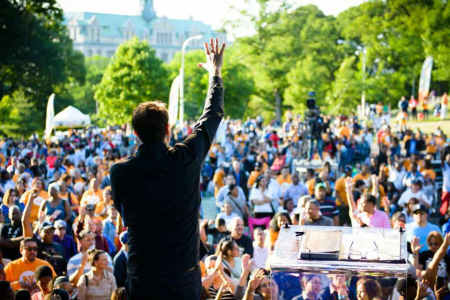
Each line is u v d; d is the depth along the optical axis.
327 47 71.44
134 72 67.62
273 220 8.15
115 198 2.68
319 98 60.25
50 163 19.67
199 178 2.73
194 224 2.71
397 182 16.44
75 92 104.19
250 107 76.50
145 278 2.65
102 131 40.00
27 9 55.62
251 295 4.59
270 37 73.62
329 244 2.85
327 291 2.66
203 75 70.31
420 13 58.81
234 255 6.97
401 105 42.31
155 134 2.64
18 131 58.75
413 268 4.30
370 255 2.72
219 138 22.83
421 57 57.62
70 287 6.48
